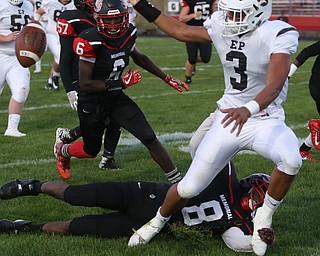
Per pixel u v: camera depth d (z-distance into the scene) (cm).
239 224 877
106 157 1355
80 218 925
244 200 876
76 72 1180
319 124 1409
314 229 982
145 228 880
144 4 924
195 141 989
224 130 852
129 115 1097
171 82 1170
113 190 897
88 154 1195
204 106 2156
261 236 847
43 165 1381
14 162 1411
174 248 882
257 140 852
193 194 838
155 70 1159
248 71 869
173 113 2020
